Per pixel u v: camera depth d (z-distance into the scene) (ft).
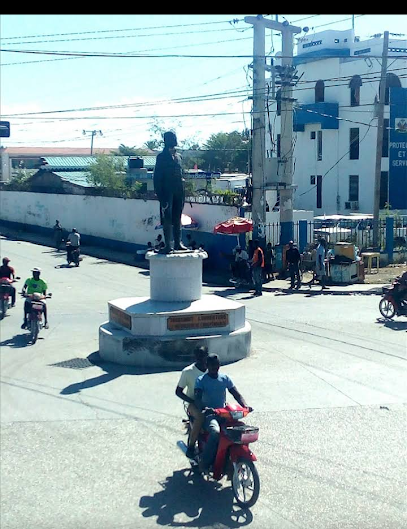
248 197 88.33
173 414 33.17
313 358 43.68
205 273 93.66
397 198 153.38
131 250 119.14
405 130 151.02
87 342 49.19
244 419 32.22
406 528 21.52
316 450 28.32
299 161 173.17
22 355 45.27
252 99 83.71
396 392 36.42
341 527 21.66
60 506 23.52
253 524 22.00
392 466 26.55
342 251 80.74
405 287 55.98
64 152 320.91
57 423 32.01
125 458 27.78
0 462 27.40
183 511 23.07
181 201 47.06
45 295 52.06
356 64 156.87
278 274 86.58
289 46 85.10
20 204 166.50
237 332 43.70
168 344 42.19
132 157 153.38
